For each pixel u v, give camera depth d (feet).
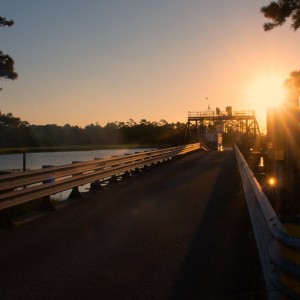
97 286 20.10
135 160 71.97
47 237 29.27
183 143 206.90
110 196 47.80
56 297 18.85
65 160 155.22
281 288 11.75
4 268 22.85
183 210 38.52
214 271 22.09
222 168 85.76
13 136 254.88
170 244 27.14
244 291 19.42
